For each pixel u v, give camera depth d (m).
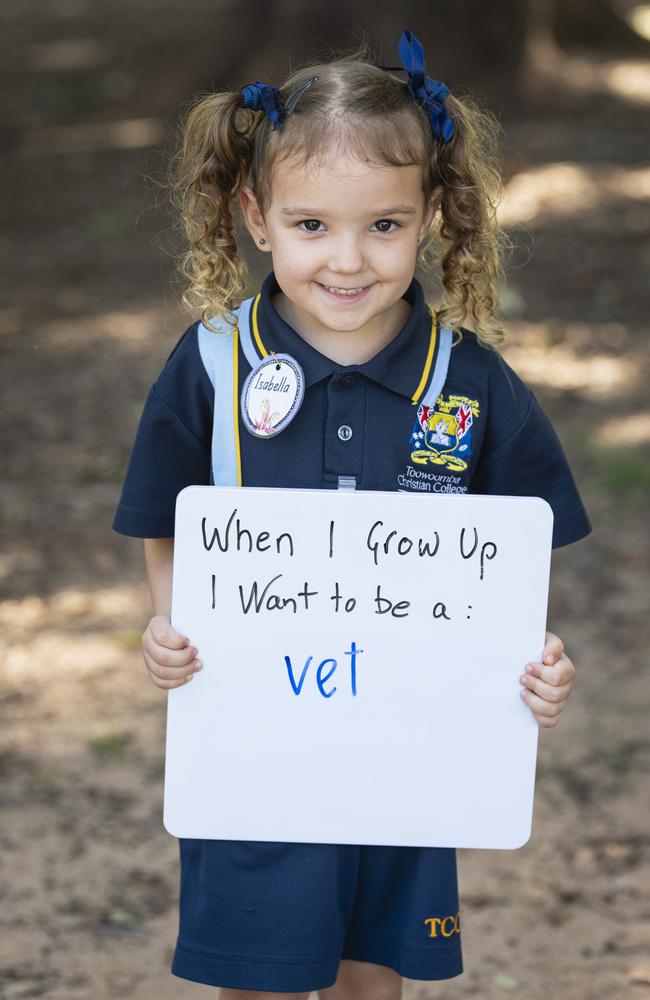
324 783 2.64
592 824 4.48
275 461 2.62
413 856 2.74
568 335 9.69
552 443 2.80
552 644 2.61
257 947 2.68
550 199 12.73
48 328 10.31
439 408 2.64
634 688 5.36
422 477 2.64
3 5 26.67
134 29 23.12
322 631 2.59
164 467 2.72
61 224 13.27
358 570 2.57
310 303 2.52
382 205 2.44
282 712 2.62
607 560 6.53
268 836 2.66
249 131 2.66
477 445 2.68
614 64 18.31
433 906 2.72
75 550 6.67
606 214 12.38
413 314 2.62
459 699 2.62
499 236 2.94
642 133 15.09
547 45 17.23
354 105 2.43
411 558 2.57
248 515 2.54
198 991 3.67
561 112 15.80
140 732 5.07
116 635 5.80
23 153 16.12
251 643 2.59
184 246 11.06
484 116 2.90
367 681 2.61
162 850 4.36
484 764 2.64
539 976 3.72
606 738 5.01
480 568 2.58
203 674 2.61
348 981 2.90
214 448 2.66
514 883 4.18
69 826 4.46
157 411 2.69
